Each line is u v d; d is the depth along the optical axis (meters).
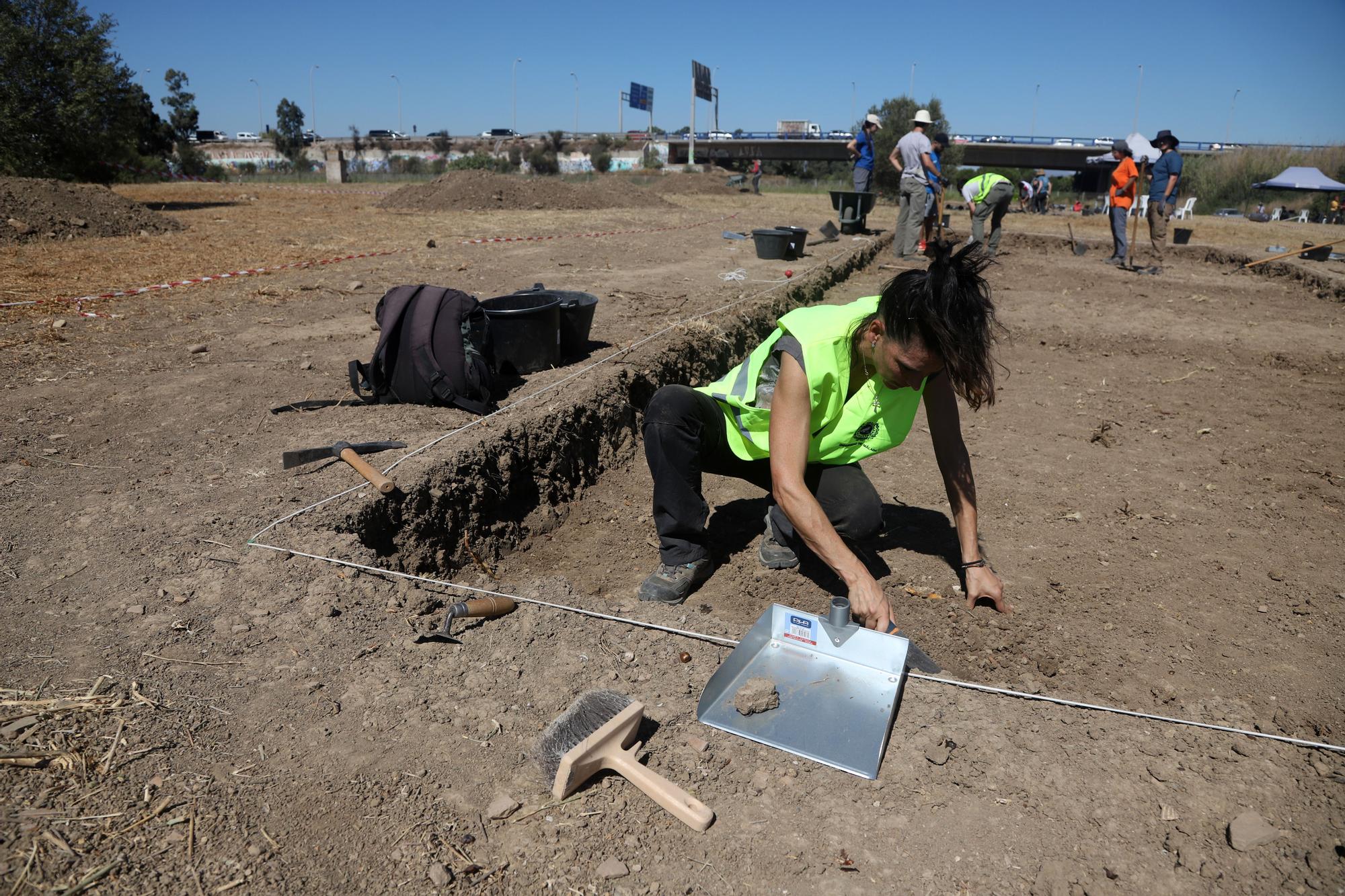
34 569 2.57
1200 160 34.81
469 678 2.23
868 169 13.77
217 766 1.83
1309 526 3.76
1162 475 4.39
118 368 4.80
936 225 12.79
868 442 2.74
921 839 1.77
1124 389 6.07
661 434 2.83
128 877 1.53
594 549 3.68
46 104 17.28
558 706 2.15
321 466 3.40
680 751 2.01
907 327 2.12
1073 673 2.63
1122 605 3.06
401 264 8.99
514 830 1.74
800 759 2.00
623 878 1.65
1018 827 1.80
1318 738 2.27
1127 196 11.62
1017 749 2.05
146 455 3.52
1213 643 2.82
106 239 10.88
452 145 75.25
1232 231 17.52
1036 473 4.40
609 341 5.59
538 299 5.08
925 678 2.33
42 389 4.36
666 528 3.00
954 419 2.73
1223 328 7.92
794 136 74.69
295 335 5.73
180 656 2.20
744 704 2.11
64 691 2.01
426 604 2.62
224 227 12.94
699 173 41.50
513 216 16.16
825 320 2.39
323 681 2.16
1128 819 1.83
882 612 2.23
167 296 6.87
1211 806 1.88
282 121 58.81
